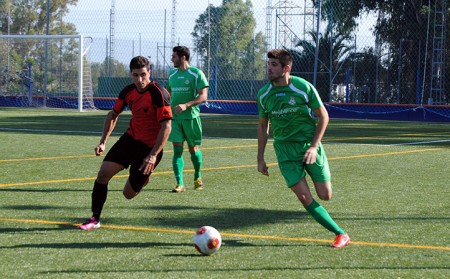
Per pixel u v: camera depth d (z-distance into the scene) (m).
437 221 8.34
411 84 44.66
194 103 10.61
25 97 44.66
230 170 13.20
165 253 6.56
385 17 45.41
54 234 7.36
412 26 45.41
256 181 11.77
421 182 11.80
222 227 7.87
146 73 7.73
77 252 6.56
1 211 8.65
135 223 8.03
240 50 47.84
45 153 15.69
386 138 21.98
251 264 6.16
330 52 39.69
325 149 17.75
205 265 6.11
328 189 7.16
